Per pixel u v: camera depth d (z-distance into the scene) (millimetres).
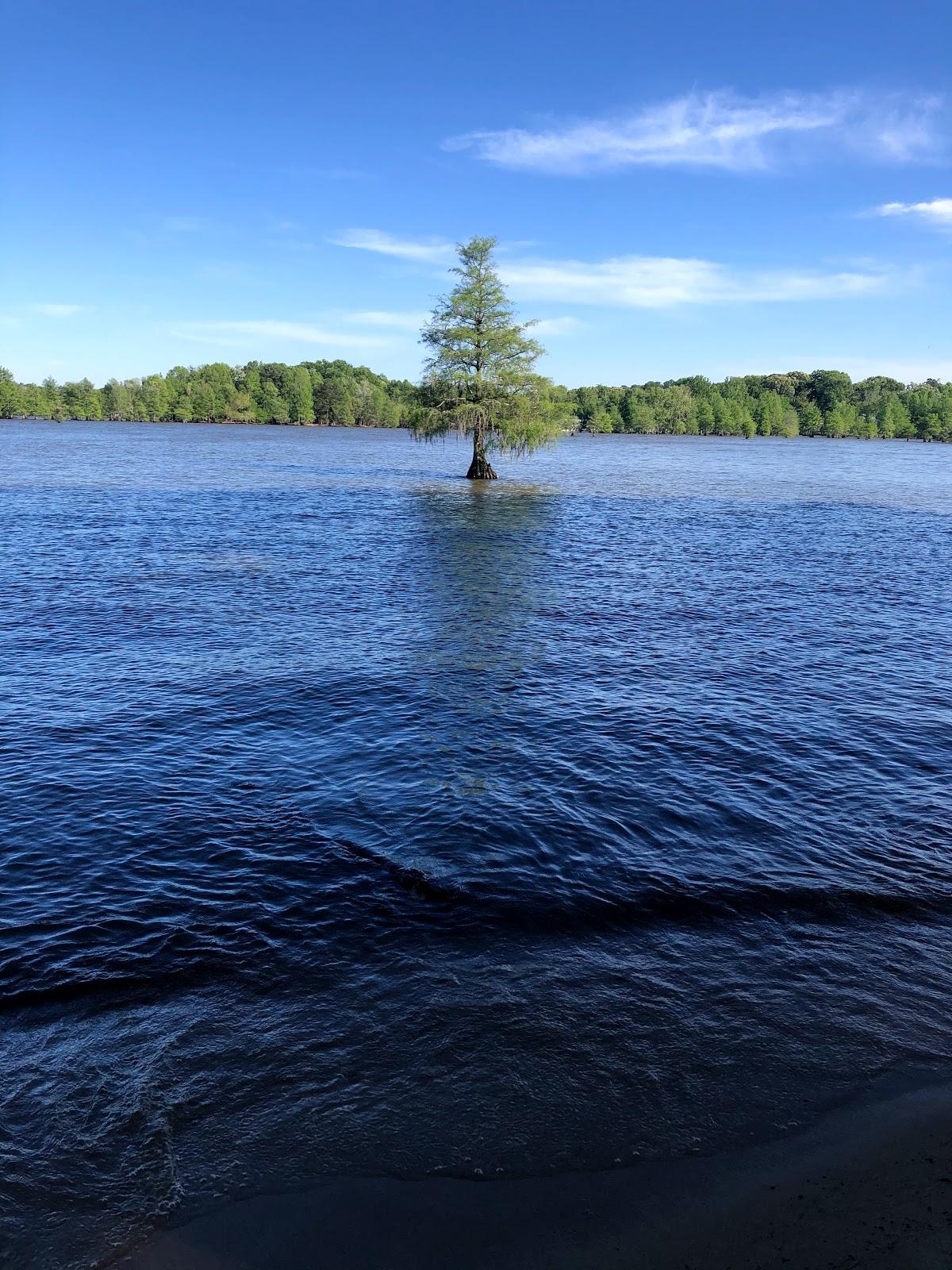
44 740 14430
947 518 51188
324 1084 7180
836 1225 5988
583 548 37125
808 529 44844
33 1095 7020
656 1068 7418
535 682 18188
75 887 10070
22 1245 5789
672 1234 5910
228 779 13086
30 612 23391
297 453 107438
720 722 15898
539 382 65750
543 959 8922
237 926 9383
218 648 20312
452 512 49625
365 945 9078
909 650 21188
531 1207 6105
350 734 15031
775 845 11367
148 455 96938
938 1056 7633
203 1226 5961
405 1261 5703
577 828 11734
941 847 11398
